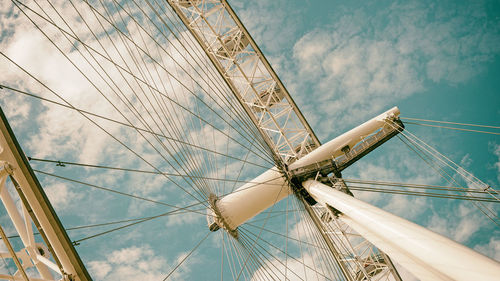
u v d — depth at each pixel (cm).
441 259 447
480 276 387
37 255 525
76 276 435
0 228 367
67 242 432
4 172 398
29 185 413
